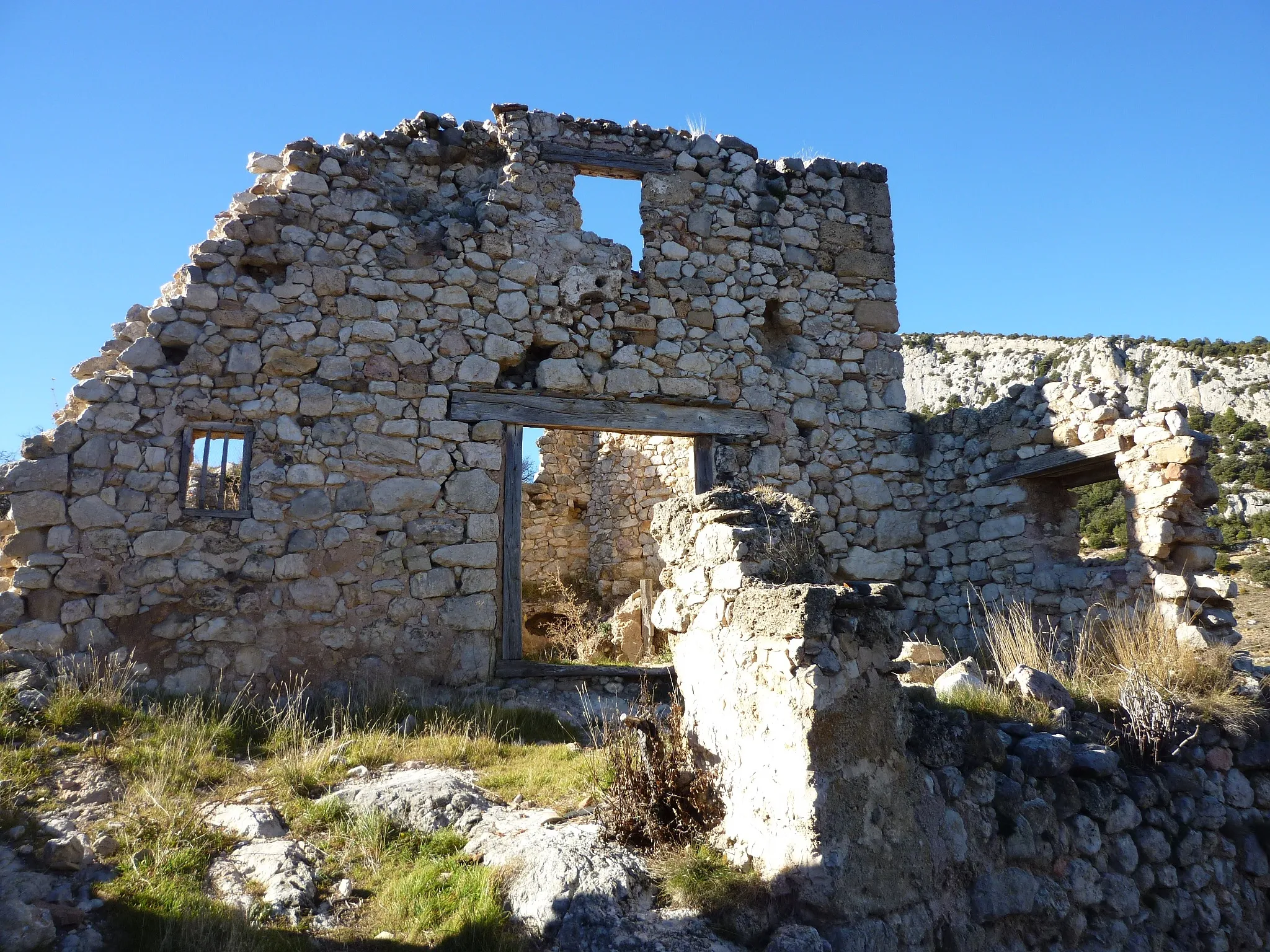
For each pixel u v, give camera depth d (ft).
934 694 18.54
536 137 33.04
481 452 30.27
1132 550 27.25
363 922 13.71
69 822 15.83
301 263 29.60
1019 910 15.21
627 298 33.04
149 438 27.07
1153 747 18.90
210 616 26.71
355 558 28.37
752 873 13.62
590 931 12.53
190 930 12.66
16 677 22.58
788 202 36.11
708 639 15.94
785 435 34.22
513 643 29.48
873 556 34.65
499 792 18.58
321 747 21.04
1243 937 18.40
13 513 25.35
